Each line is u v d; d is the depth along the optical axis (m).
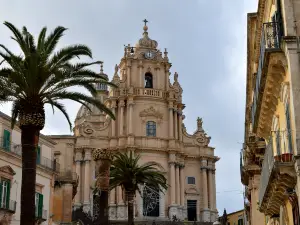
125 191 45.25
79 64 25.81
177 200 70.50
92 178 69.69
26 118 23.92
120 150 70.94
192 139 76.00
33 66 23.73
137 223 65.88
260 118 22.41
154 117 73.94
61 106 26.59
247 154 32.56
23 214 22.72
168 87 76.38
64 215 53.97
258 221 31.94
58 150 63.06
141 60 76.62
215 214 73.19
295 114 15.13
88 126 72.44
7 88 24.47
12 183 41.09
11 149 41.91
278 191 18.91
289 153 16.08
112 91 74.88
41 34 25.41
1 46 24.39
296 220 17.38
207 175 74.81
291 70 15.45
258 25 23.41
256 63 26.56
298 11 16.27
